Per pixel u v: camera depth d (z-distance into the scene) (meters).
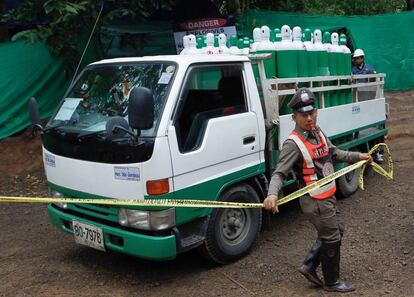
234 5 10.59
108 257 4.86
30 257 4.91
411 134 10.11
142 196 3.79
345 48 6.16
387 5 15.23
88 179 4.09
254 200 4.65
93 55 8.96
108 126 3.77
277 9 12.00
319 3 13.90
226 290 4.03
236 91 4.53
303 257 4.61
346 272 4.24
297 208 6.02
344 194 6.27
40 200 3.90
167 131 3.83
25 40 8.54
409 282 4.02
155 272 4.46
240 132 4.44
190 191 4.01
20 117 8.87
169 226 3.87
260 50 4.93
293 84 5.07
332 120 5.76
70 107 4.60
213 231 4.23
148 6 8.53
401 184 6.90
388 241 4.88
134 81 4.30
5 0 8.77
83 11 7.64
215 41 5.43
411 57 12.59
